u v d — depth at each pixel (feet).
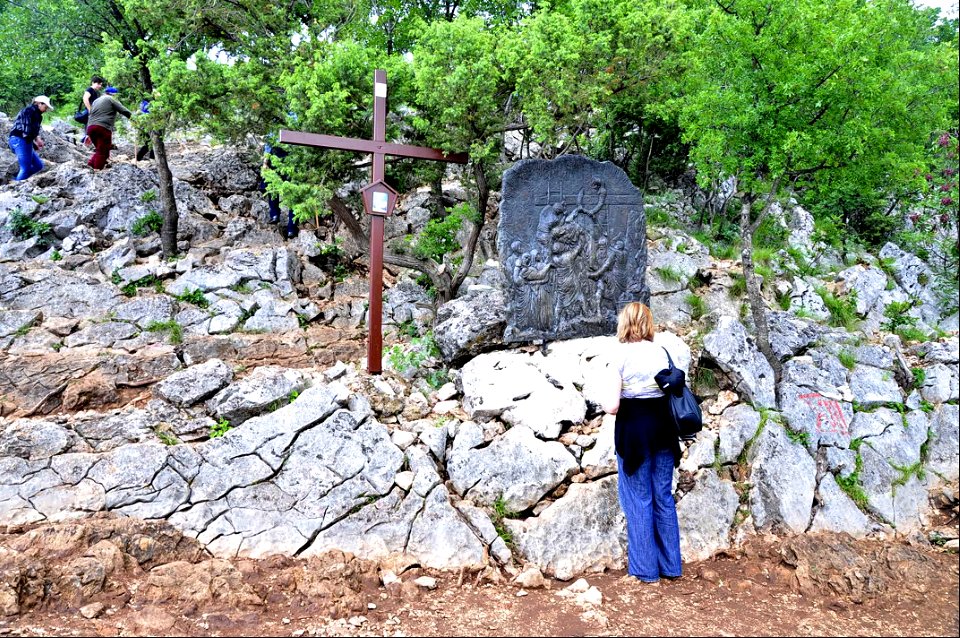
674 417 14.38
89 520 14.88
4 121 37.35
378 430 17.51
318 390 17.87
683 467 18.65
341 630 12.46
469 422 18.43
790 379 22.02
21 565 13.07
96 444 17.12
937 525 20.07
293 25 26.81
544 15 22.39
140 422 17.89
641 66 23.80
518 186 21.74
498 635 12.53
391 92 23.80
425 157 22.43
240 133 25.16
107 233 30.68
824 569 16.10
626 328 15.06
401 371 21.58
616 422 15.20
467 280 28.66
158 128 25.35
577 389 20.25
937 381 24.04
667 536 15.42
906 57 22.13
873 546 17.99
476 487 17.22
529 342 22.09
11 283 24.41
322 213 25.00
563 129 24.67
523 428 18.39
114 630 11.95
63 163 35.12
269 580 14.07
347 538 15.60
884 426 21.81
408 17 36.70
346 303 27.76
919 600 15.30
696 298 25.67
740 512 18.56
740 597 14.99
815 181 23.72
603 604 14.12
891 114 22.31
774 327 23.97
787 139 20.30
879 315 29.96
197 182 36.17
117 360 21.08
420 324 26.08
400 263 25.85
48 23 41.93
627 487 15.37
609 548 16.58
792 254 32.68
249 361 22.84
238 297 26.16
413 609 13.56
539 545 16.07
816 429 21.06
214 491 15.90
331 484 16.38
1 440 16.01
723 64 22.50
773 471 19.38
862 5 25.81
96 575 13.29
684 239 29.71
